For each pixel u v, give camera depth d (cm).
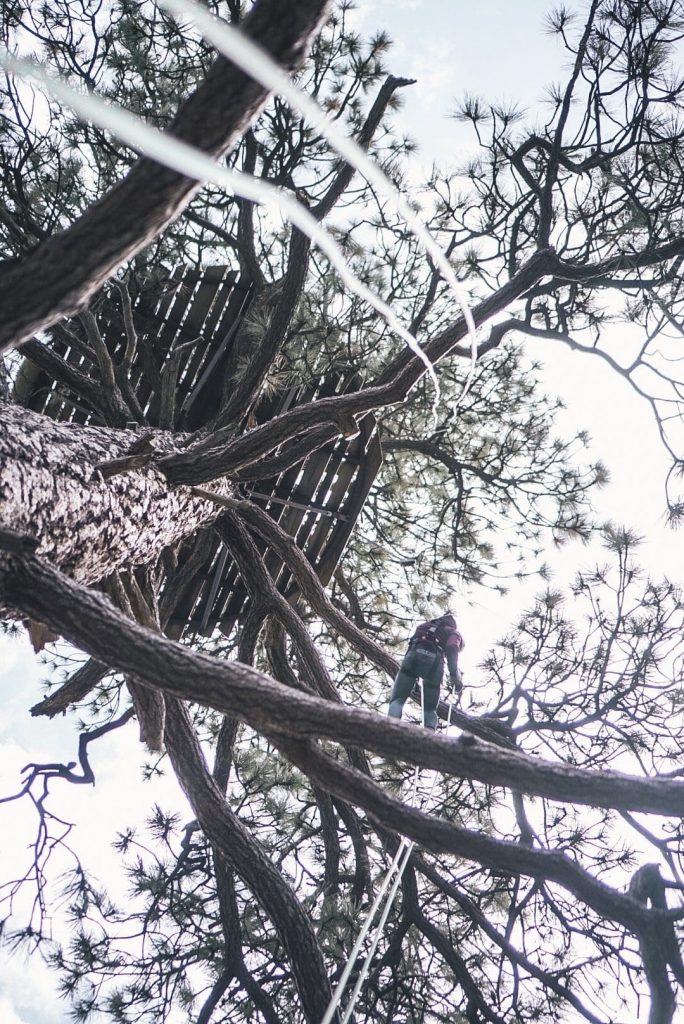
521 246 737
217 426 654
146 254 745
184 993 711
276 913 530
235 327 814
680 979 346
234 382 765
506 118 685
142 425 706
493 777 311
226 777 780
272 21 219
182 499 593
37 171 683
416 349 168
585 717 779
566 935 749
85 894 716
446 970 793
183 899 762
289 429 584
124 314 676
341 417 591
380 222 791
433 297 730
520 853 328
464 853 324
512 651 816
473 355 241
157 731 551
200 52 684
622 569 779
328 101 733
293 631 721
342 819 828
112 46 660
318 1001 515
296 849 843
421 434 1054
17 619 476
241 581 870
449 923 830
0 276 236
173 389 729
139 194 226
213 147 229
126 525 505
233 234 788
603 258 682
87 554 479
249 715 319
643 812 305
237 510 760
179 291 816
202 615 866
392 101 726
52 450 459
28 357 689
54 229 670
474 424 1048
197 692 319
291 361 755
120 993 704
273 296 757
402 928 788
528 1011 733
